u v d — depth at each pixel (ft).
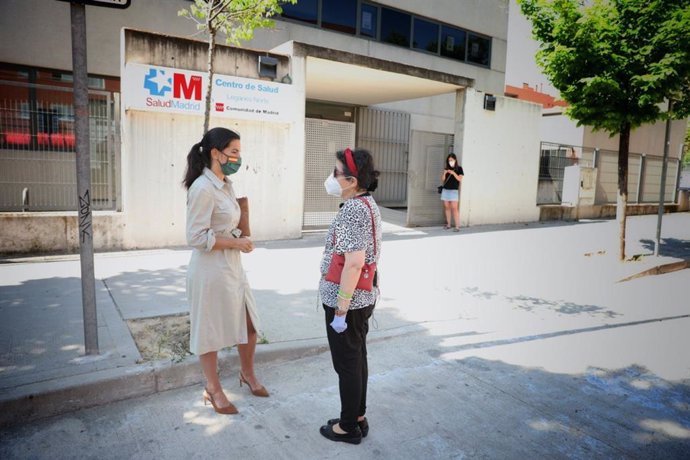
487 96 40.06
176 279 20.52
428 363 14.39
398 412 11.51
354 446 10.04
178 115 26.37
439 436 10.53
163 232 26.84
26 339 13.57
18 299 17.24
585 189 50.57
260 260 25.18
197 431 10.34
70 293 18.07
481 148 40.73
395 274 24.47
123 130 25.23
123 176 25.57
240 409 11.30
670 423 11.39
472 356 15.03
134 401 11.50
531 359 14.93
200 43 26.43
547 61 27.81
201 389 12.17
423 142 39.01
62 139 25.18
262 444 9.96
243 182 28.89
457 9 54.65
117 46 34.47
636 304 21.33
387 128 53.47
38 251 24.31
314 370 13.51
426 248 31.27
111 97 25.67
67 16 32.58
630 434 10.86
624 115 26.03
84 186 11.89
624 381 13.56
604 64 25.66
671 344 16.52
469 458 9.78
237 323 10.93
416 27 52.01
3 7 30.83
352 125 35.12
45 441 9.80
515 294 22.02
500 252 30.99
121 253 25.23
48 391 10.64
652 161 59.52
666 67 23.12
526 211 45.80
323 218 34.96
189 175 10.48
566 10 25.64
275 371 13.37
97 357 12.39
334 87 39.65
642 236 39.70
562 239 36.83
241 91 27.78
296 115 29.96
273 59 28.50
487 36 58.95
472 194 40.83
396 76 34.73
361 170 9.61
